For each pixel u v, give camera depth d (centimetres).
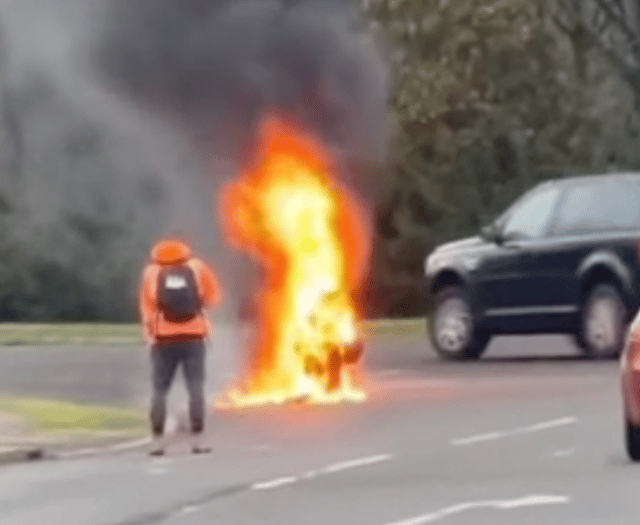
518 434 3894
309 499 2964
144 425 4309
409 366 6047
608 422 4088
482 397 4803
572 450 3584
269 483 3184
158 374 3719
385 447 3716
